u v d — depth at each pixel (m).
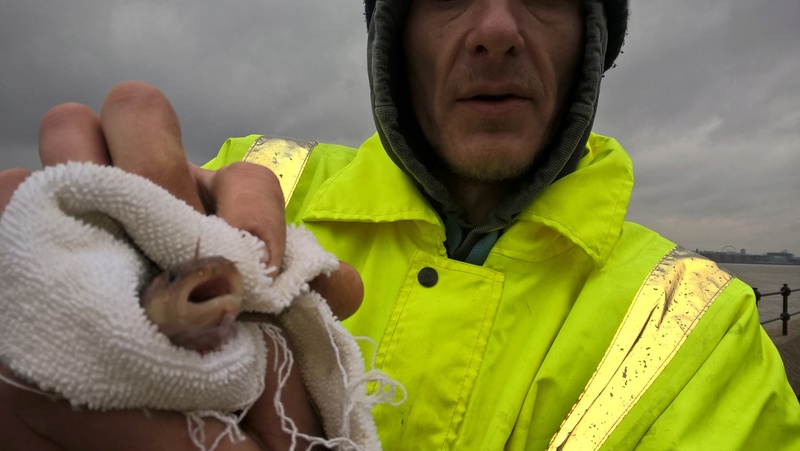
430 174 0.38
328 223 0.40
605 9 0.47
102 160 0.17
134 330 0.13
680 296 0.36
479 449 0.31
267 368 0.17
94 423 0.14
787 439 0.33
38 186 0.14
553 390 0.31
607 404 0.31
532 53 0.38
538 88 0.38
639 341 0.33
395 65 0.44
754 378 0.34
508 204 0.37
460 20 0.38
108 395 0.13
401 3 0.41
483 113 0.38
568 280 0.36
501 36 0.36
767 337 0.39
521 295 0.35
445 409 0.32
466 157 0.38
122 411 0.14
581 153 0.42
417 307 0.35
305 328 0.19
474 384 0.33
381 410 0.32
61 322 0.13
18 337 0.13
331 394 0.19
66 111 0.17
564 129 0.40
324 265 0.18
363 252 0.40
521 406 0.31
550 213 0.37
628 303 0.35
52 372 0.13
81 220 0.14
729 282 0.38
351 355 0.19
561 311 0.35
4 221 0.13
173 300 0.13
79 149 0.16
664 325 0.34
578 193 0.38
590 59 0.40
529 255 0.36
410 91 0.44
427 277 0.36
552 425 0.31
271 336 0.18
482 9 0.38
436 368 0.33
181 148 0.17
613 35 0.48
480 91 0.38
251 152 0.47
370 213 0.39
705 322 0.34
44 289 0.13
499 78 0.37
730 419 0.31
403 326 0.35
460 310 0.34
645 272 0.37
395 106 0.41
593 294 0.35
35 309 0.13
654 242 0.41
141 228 0.14
